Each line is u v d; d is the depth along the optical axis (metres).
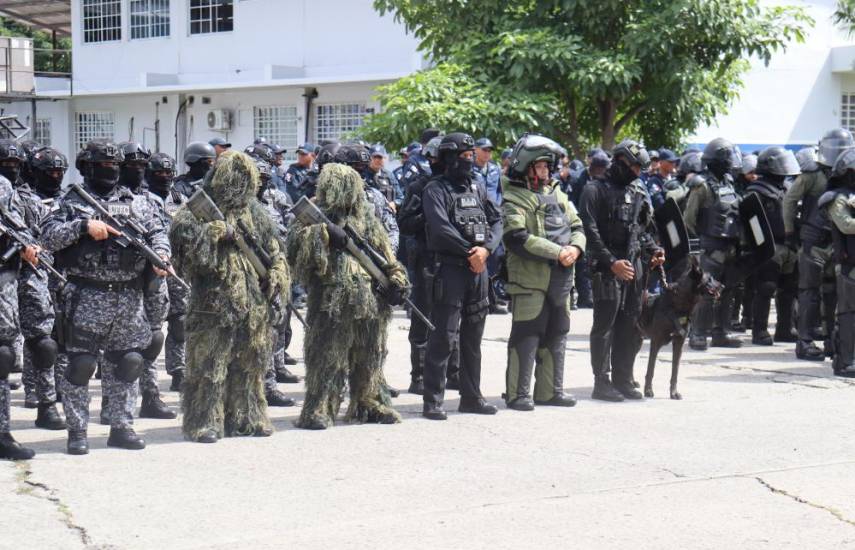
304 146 16.67
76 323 7.74
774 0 24.36
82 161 8.03
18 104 32.19
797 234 13.32
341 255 8.61
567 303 9.69
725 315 13.64
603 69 18.39
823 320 13.01
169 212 10.47
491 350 13.16
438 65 19.44
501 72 19.31
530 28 19.23
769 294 13.68
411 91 18.55
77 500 6.70
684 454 8.04
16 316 7.61
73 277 7.82
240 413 8.47
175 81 29.05
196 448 8.06
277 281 8.31
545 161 9.48
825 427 8.98
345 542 5.97
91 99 30.97
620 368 10.20
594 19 19.09
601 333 10.04
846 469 7.68
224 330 8.22
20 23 38.97
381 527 6.24
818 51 26.34
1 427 7.65
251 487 7.03
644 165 9.88
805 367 12.10
